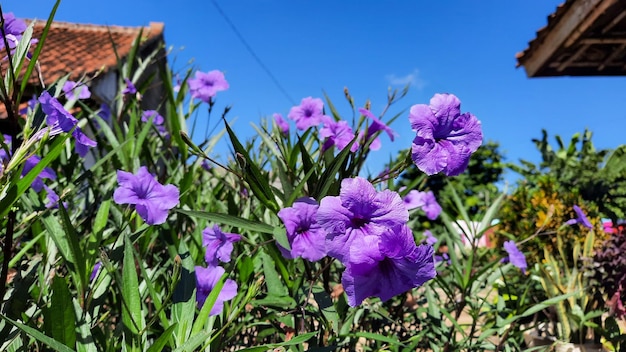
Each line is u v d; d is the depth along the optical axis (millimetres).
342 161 280
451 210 465
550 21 1608
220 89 516
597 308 681
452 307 487
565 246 1237
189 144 290
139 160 462
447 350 413
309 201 278
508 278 832
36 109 243
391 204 238
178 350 211
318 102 399
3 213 200
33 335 180
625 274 652
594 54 1786
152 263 428
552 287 690
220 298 271
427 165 260
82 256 239
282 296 312
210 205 447
